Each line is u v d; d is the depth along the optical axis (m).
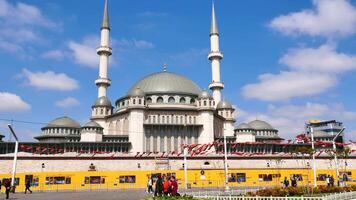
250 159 109.44
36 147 111.00
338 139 153.38
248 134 131.12
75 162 101.00
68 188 80.69
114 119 133.75
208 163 107.06
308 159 109.94
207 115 125.44
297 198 39.25
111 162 102.88
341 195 43.91
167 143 122.88
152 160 105.00
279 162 107.44
